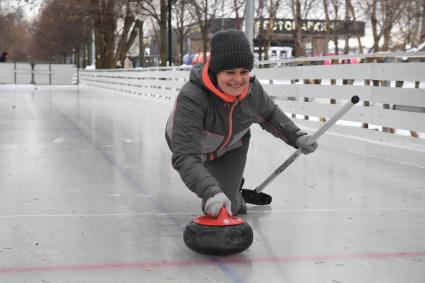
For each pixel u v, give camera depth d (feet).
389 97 24.16
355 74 26.84
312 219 13.97
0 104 58.85
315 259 11.02
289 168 21.30
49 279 9.93
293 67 32.86
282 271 10.37
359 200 16.10
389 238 12.42
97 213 14.46
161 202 15.72
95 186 17.81
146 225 13.37
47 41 253.44
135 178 19.15
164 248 11.62
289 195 16.69
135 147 26.76
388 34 79.20
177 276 10.09
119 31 148.46
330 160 23.18
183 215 14.32
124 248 11.62
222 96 11.53
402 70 23.40
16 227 13.10
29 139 29.35
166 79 62.39
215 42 11.28
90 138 30.07
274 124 13.17
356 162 22.74
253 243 11.98
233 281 9.88
